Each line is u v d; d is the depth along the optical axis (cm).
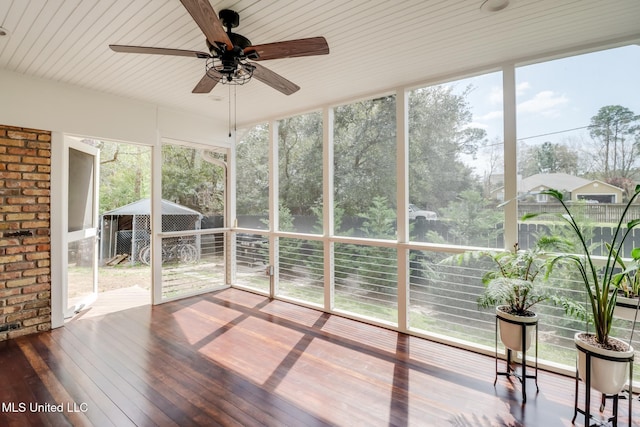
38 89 315
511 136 272
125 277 592
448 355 275
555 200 261
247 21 216
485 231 294
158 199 412
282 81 240
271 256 445
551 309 262
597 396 218
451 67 290
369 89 344
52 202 328
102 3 195
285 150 446
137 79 320
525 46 251
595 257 238
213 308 396
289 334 318
